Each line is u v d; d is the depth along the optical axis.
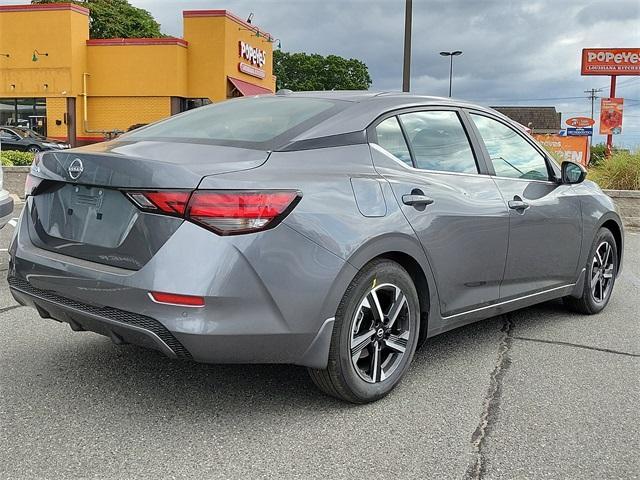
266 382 3.80
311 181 3.20
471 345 4.59
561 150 20.75
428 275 3.71
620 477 2.83
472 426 3.29
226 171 3.02
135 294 2.97
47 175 3.44
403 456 2.97
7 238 8.27
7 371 3.87
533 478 2.81
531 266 4.54
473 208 3.98
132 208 3.07
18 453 2.92
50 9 27.05
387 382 3.58
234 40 28.75
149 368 3.97
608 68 33.22
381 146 3.70
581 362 4.27
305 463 2.89
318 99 3.92
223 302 2.90
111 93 27.94
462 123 4.31
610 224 5.58
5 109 28.22
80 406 3.42
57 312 3.37
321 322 3.17
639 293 6.36
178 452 2.97
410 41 14.90
